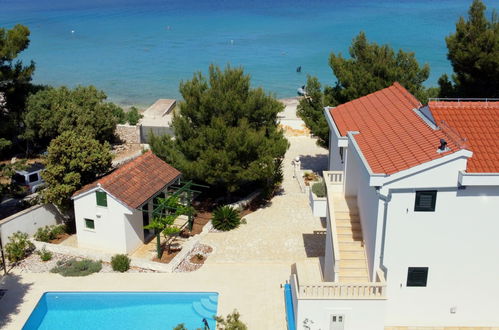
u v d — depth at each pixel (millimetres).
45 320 25750
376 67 40062
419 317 23578
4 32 48844
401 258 22484
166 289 27453
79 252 31109
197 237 32969
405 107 28062
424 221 21828
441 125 23172
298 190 41031
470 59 36406
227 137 33938
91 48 135500
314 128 40562
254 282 28062
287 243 32312
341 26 164625
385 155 23109
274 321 24703
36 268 29891
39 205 33656
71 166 32594
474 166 21359
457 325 23609
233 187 35406
